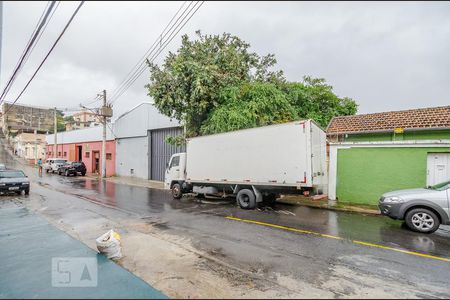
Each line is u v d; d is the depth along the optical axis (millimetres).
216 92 14641
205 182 12312
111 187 19047
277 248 6105
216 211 10430
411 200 7562
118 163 29062
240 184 11117
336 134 14344
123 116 28125
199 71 13953
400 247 6211
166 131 23359
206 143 12336
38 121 61406
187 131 16672
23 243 6117
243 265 5129
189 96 14648
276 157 10133
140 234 7172
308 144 9398
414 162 10609
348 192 12125
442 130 11766
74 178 26328
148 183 21828
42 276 4410
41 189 17594
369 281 4496
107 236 5613
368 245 6336
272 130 10266
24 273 4523
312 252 5855
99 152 32469
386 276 4688
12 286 4066
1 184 14133
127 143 27812
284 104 15180
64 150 41125
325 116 20500
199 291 4109
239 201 11078
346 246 6262
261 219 9031
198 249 6004
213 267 5027
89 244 6293
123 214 9859
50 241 6277
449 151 9977
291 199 12914
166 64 15727
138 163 26172
